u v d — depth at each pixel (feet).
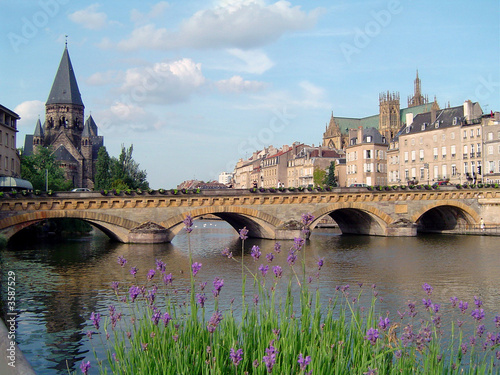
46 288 105.60
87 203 192.03
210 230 354.74
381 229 254.88
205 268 135.74
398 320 72.33
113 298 94.94
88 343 66.59
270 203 225.56
